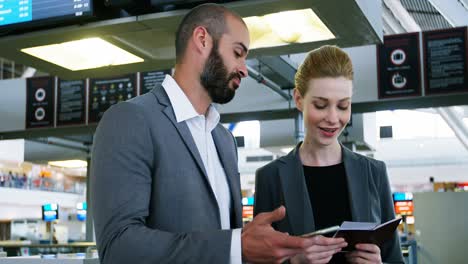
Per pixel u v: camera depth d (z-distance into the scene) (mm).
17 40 2969
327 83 1760
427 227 7805
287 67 6016
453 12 6855
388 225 1482
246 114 7637
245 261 1215
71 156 11031
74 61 3414
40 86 7996
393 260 1881
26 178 26344
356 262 1552
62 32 2869
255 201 2018
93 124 7609
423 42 6258
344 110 1816
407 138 26688
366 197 1851
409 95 6277
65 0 2771
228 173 1701
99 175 1358
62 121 7793
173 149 1483
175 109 1546
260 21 2854
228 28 1561
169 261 1221
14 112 8117
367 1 2738
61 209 28453
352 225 1389
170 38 3057
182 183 1466
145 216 1365
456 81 6051
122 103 1470
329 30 2857
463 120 17906
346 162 1898
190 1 2582
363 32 2918
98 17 2744
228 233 1239
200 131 1625
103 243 1298
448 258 7602
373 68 6480
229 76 1564
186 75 1587
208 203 1511
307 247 1188
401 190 27328
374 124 10664
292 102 7156
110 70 3611
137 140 1408
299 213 1861
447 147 26078
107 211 1310
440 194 7746
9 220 24312
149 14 2725
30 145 11297
